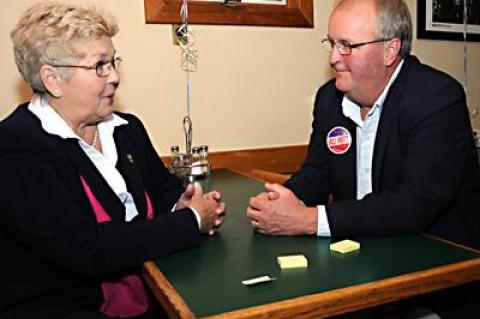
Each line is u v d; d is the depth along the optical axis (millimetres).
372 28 1278
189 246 1070
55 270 1073
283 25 2279
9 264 1046
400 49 1333
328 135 1541
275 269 925
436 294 1291
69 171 1083
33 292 1051
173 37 2092
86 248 979
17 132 1048
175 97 2133
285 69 2332
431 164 1195
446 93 1270
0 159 990
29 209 973
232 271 925
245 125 2289
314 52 2379
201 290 835
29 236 980
